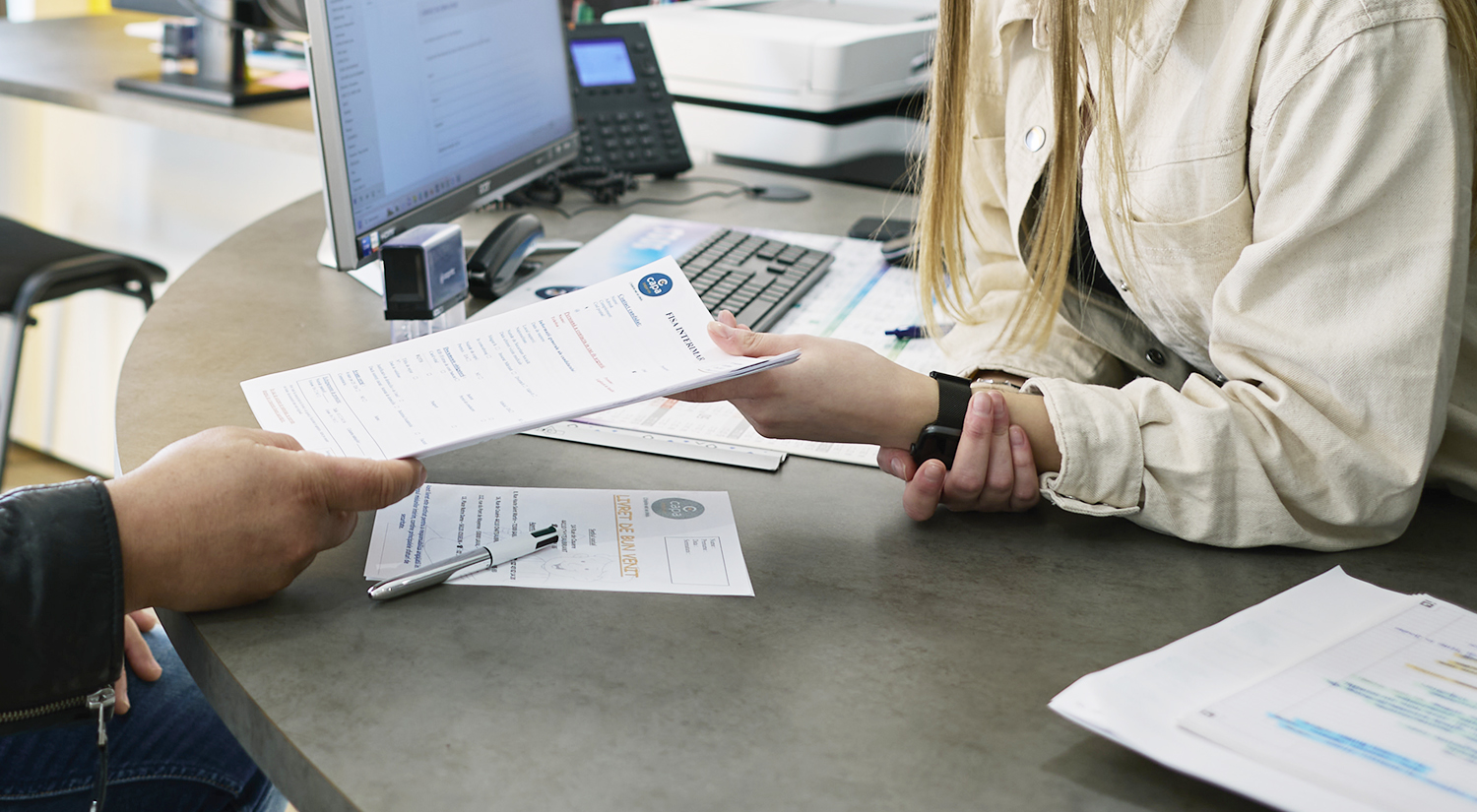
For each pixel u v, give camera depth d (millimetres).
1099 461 659
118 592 520
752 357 672
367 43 898
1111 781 460
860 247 1223
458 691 501
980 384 716
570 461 737
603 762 460
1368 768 425
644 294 742
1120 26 722
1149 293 780
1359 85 608
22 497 524
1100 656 548
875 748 475
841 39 1438
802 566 624
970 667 535
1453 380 720
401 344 711
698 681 516
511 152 1166
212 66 1771
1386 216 619
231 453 551
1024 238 917
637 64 1477
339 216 878
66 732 775
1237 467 648
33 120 2242
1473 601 604
